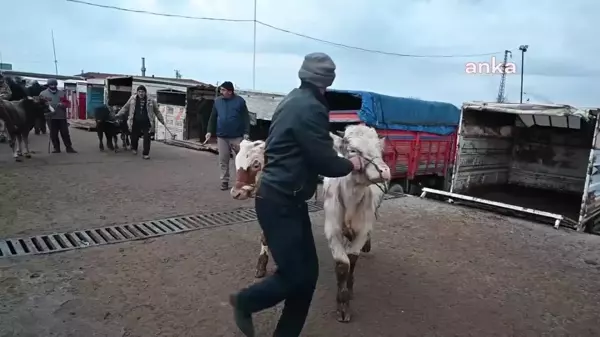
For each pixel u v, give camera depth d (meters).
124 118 12.93
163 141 17.53
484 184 11.61
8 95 13.79
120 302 3.95
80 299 3.96
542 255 5.84
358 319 3.87
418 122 11.55
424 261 5.37
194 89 18.09
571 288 4.78
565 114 7.91
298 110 2.83
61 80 33.50
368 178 3.51
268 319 3.79
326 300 4.20
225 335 3.50
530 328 3.87
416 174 11.71
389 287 4.57
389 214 7.61
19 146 10.92
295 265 2.87
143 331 3.51
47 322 3.55
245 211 7.17
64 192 7.79
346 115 10.76
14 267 4.59
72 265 4.71
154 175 9.88
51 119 12.28
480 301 4.35
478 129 10.72
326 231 3.82
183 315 3.78
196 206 7.34
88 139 16.89
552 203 10.27
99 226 6.05
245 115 8.48
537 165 12.12
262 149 3.76
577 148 11.43
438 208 8.25
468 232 6.72
